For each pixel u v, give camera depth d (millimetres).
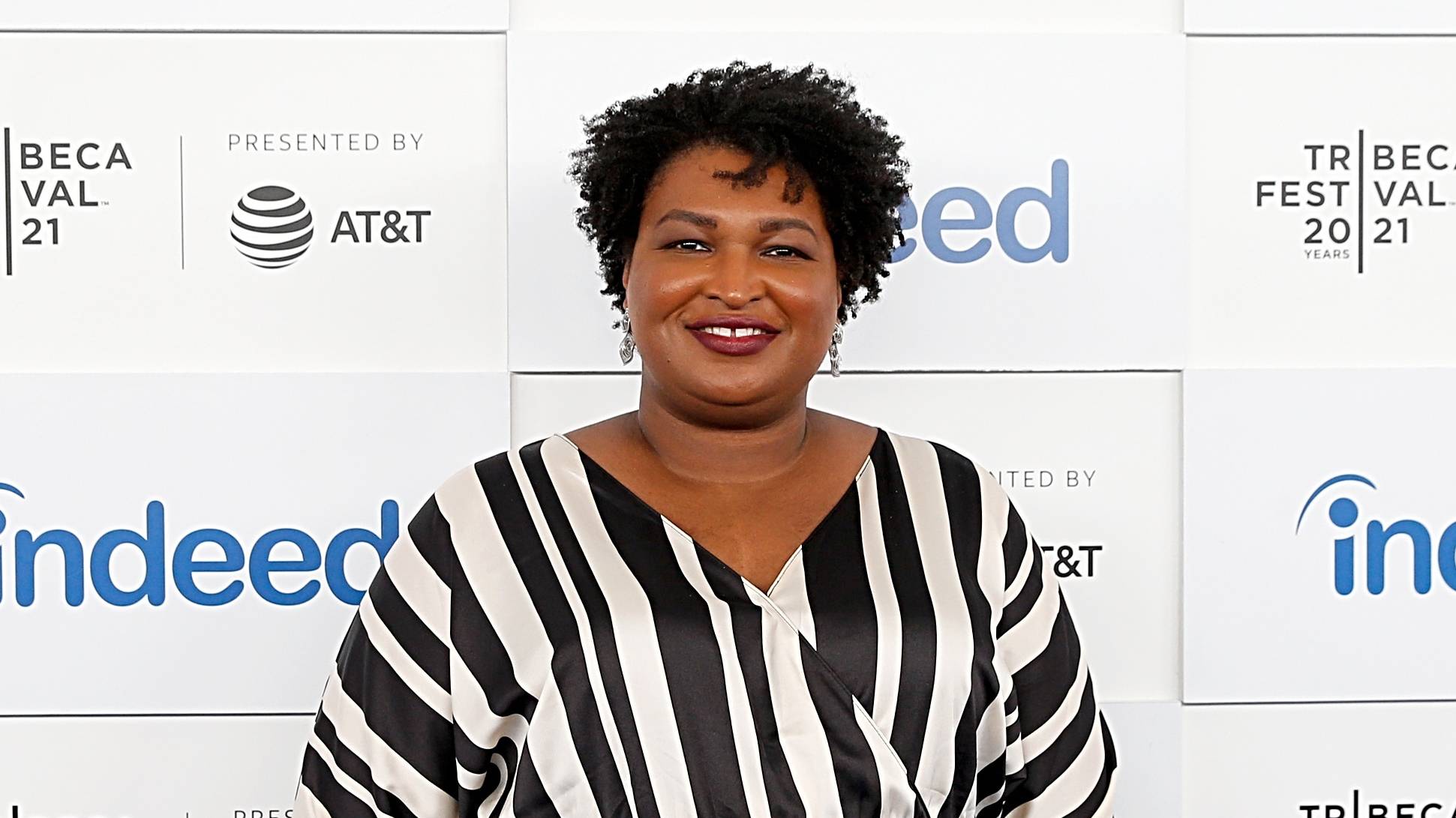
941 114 1390
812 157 1027
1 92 1354
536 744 958
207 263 1370
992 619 1017
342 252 1375
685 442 1033
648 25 1381
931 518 1036
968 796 1013
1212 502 1417
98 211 1364
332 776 1044
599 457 1047
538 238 1377
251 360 1376
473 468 1075
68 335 1366
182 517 1377
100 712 1382
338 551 1385
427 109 1373
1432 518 1420
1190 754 1430
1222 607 1421
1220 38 1397
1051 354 1404
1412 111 1404
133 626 1381
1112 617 1424
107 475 1372
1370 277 1412
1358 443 1418
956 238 1396
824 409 1405
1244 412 1413
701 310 994
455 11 1370
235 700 1388
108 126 1361
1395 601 1423
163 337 1371
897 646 961
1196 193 1405
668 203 1013
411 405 1381
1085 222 1397
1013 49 1390
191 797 1392
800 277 1003
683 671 940
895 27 1391
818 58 1382
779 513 1016
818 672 946
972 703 982
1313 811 1424
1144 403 1415
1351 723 1427
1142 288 1402
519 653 971
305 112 1370
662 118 1036
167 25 1360
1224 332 1410
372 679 1029
